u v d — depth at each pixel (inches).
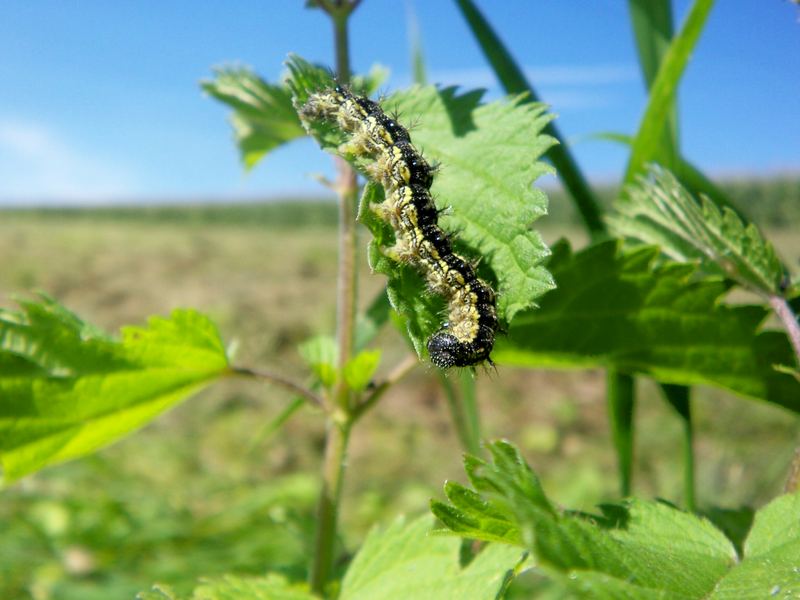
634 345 2.8
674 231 2.9
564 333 2.9
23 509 6.1
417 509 8.9
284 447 10.9
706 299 2.7
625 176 3.4
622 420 3.5
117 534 5.7
